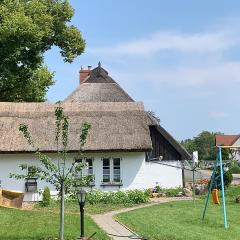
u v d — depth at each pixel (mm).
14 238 17094
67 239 16844
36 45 43750
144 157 34500
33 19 42625
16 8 41969
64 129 16078
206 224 20734
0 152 32719
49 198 29109
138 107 37156
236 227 19953
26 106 36781
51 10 46188
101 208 27969
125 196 31062
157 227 19906
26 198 32688
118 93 50062
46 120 35281
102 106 36938
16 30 40000
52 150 32906
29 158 33312
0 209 25906
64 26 46531
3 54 42875
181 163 36062
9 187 32938
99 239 16969
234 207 27031
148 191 34000
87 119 35406
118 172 34188
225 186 35031
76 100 49375
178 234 18141
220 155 21484
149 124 36781
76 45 47312
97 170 33844
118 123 35219
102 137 33969
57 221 21500
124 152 34031
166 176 35500
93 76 52281
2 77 44906
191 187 36781
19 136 33594
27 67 46531
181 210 25828
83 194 16156
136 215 23969
